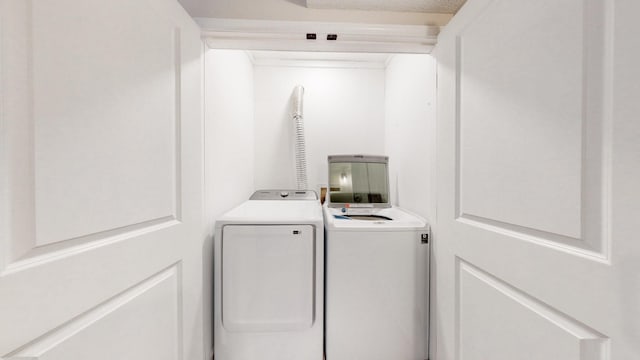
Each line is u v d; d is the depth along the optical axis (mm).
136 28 807
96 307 689
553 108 694
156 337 913
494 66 922
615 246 557
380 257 1454
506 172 869
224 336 1391
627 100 535
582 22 615
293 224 1406
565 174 663
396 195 2287
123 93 760
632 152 528
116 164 738
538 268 743
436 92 1396
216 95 1550
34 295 536
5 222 496
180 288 1050
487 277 981
